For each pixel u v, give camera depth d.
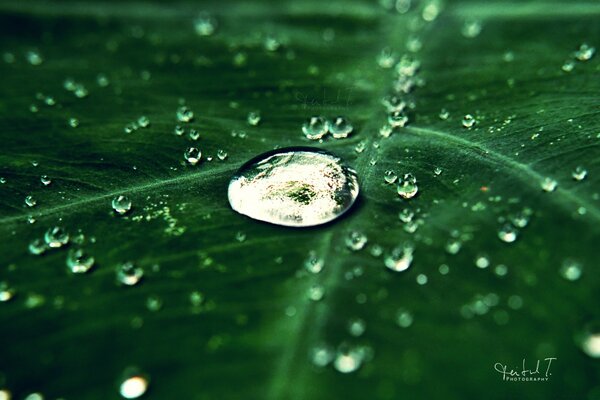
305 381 0.11
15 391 0.11
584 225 0.12
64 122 0.13
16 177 0.12
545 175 0.12
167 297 0.11
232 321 0.11
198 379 0.11
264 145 0.13
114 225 0.12
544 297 0.11
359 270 0.11
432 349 0.11
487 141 0.12
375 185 0.12
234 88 0.13
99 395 0.11
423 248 0.11
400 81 0.13
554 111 0.13
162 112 0.13
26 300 0.11
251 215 0.12
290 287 0.11
